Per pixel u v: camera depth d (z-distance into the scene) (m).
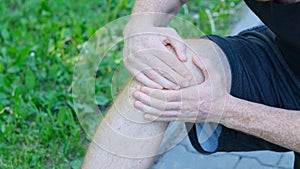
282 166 1.62
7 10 2.47
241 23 2.33
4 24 2.34
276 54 1.26
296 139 1.13
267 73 1.25
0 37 2.26
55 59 2.10
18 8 2.51
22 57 2.08
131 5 2.45
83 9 2.48
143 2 1.30
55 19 2.41
